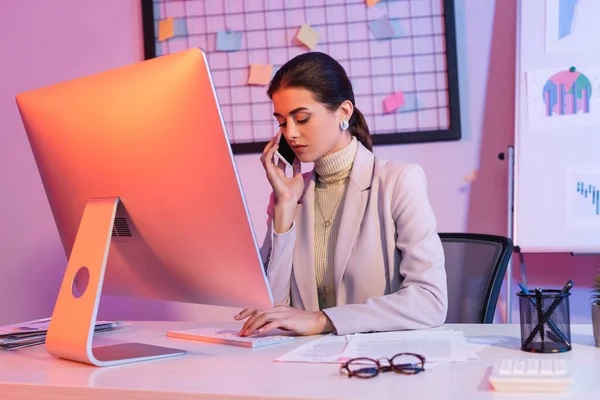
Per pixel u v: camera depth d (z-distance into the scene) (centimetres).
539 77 254
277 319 138
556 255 268
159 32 301
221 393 91
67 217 138
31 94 134
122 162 120
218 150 109
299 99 162
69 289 124
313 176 185
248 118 293
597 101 249
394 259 167
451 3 270
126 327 165
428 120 275
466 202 273
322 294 179
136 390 96
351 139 182
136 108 115
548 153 252
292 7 288
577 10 252
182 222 118
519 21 257
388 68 278
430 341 124
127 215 125
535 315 113
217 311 298
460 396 86
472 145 273
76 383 102
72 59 311
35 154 138
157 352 126
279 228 170
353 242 172
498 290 175
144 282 135
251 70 291
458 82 272
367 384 93
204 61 106
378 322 140
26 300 315
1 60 317
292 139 166
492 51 271
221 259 118
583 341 121
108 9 306
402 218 164
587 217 247
